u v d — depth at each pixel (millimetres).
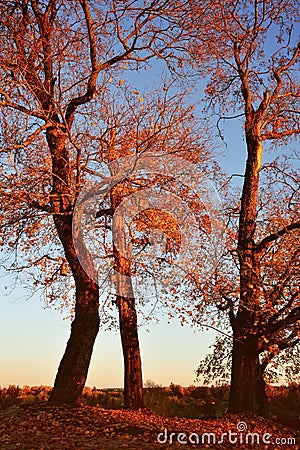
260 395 18547
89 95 16109
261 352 18297
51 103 15461
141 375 18172
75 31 15703
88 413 14922
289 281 16984
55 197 16047
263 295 16922
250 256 17938
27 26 14859
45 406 15438
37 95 15148
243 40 19953
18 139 14367
